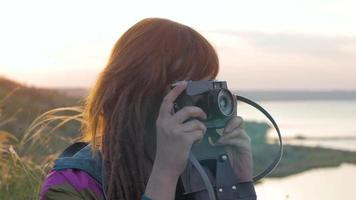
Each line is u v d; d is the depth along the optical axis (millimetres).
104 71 2096
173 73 2047
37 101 13867
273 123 2223
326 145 143250
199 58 2070
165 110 1953
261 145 38938
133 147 2012
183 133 1916
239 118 2078
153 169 1931
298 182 41469
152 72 2033
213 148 2035
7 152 5359
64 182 1936
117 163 1981
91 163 1988
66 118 2277
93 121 2086
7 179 4891
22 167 5086
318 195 31781
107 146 2006
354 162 81500
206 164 2025
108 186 1964
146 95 2033
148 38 2076
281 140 2232
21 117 7473
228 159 2037
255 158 27406
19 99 12648
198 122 1938
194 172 1979
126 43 2098
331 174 59719
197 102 1996
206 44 2109
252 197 2068
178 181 2000
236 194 2029
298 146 91875
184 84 1974
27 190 4824
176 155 1912
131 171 1995
